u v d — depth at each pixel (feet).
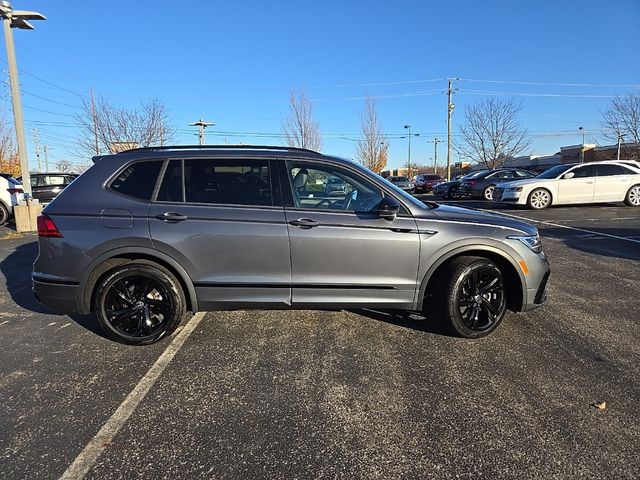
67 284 12.16
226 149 12.92
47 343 13.11
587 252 25.21
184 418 9.21
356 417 9.17
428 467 7.67
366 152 130.62
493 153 126.11
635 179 48.62
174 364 11.63
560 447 8.15
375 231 12.42
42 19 39.04
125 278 12.30
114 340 12.67
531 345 12.57
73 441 8.49
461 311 12.87
